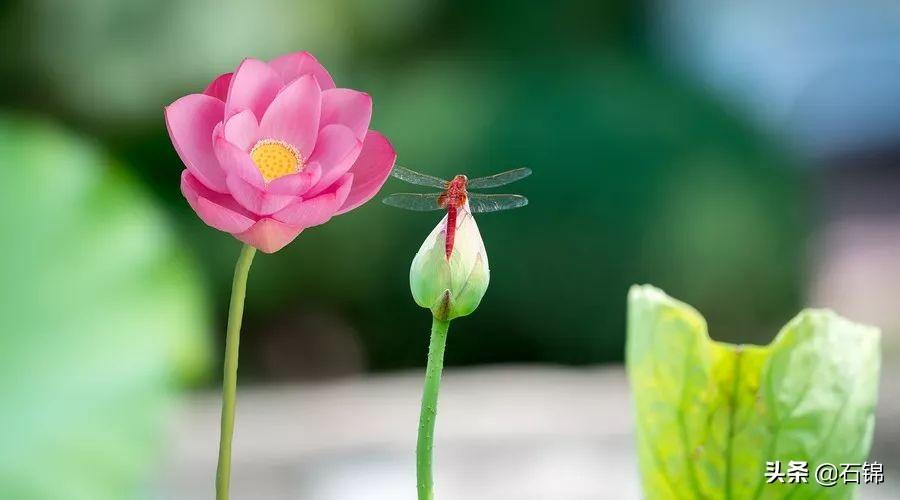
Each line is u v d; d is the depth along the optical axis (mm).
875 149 11719
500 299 6469
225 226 1493
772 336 6426
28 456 1521
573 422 4012
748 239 6312
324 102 1520
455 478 3637
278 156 1512
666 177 6332
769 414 1646
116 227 1611
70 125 6715
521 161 6398
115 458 1538
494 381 4574
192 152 1503
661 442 1666
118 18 6660
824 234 9016
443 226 1577
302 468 3734
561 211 6348
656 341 1657
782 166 6551
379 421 4203
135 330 1582
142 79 6680
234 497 3592
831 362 1642
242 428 4117
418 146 6535
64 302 1578
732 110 6676
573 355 6488
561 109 6547
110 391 1559
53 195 1607
